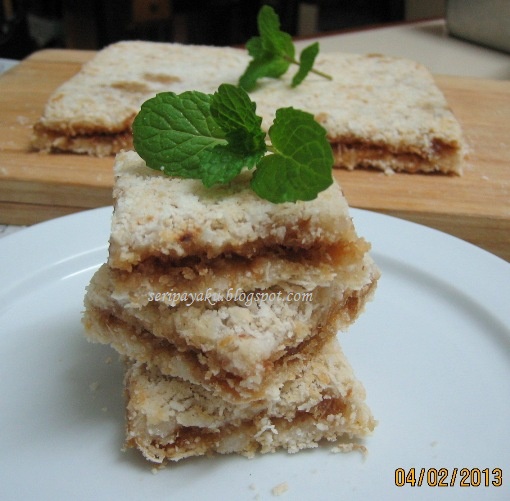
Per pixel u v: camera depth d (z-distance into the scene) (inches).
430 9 20.9
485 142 10.8
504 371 6.0
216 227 5.1
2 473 5.0
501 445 5.2
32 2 17.4
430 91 11.2
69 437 5.3
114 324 5.6
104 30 16.7
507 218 8.7
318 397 5.3
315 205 5.2
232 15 18.3
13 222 9.6
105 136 10.0
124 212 5.2
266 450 5.4
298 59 12.6
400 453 5.2
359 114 10.0
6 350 6.2
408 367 6.1
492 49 15.7
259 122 5.4
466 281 6.9
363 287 5.8
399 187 9.4
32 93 12.0
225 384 5.1
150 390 5.4
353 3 21.3
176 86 11.0
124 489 5.0
